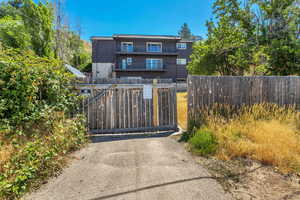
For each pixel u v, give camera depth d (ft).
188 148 8.75
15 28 24.67
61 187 5.28
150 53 55.06
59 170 6.35
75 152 8.32
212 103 11.76
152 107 12.13
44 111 8.51
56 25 44.14
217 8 31.60
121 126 11.82
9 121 7.20
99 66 59.26
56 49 43.27
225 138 8.66
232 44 27.84
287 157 6.55
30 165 5.74
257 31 27.09
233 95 12.05
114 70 54.85
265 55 22.27
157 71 56.90
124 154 8.03
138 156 7.77
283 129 9.17
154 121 12.16
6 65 7.65
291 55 21.86
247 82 12.25
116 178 5.81
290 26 23.95
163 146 9.21
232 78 12.05
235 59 26.91
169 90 12.31
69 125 9.27
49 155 6.59
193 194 4.91
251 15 28.12
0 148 6.07
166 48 57.41
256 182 5.51
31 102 8.16
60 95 10.01
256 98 12.36
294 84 12.82
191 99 11.43
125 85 11.76
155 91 12.12
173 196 4.83
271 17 25.81
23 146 6.57
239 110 12.00
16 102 7.67
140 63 56.18
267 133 8.54
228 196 4.82
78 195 4.90
